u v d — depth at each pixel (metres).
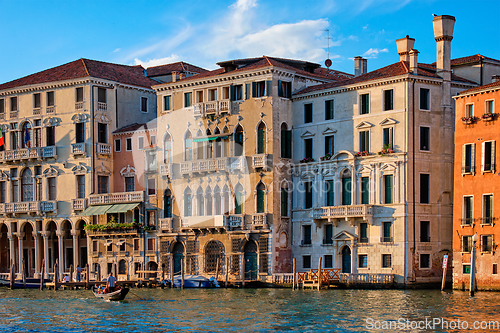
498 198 48.69
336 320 39.09
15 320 42.25
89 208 67.50
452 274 54.69
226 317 41.09
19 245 72.12
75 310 45.88
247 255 60.06
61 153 69.44
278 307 44.06
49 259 71.94
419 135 54.25
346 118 57.09
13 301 51.47
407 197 53.47
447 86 55.28
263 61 60.78
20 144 72.00
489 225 48.97
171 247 64.06
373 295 48.78
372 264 54.97
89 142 67.88
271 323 38.84
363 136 56.25
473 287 47.41
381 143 55.03
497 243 48.47
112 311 44.88
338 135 57.53
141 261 65.81
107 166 68.62
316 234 58.34
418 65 58.59
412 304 43.66
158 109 65.50
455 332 35.41
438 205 54.72
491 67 58.31
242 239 59.81
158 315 42.72
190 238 62.97
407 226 53.31
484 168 49.62
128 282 61.03
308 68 63.94
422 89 54.78
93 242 68.19
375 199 55.06
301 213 59.41
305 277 55.06
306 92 59.34
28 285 63.50
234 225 60.22
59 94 69.75
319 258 54.50
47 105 70.44
